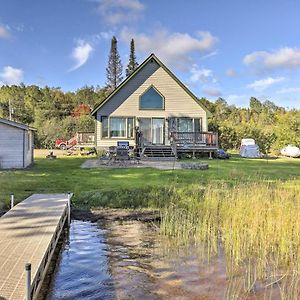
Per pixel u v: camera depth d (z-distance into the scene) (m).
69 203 9.16
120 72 62.53
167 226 8.48
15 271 4.77
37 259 5.21
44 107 62.62
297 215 7.79
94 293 5.34
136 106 24.94
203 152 23.66
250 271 6.09
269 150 29.97
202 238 7.76
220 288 5.48
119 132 24.91
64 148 35.88
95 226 8.87
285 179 13.48
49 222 7.31
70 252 7.06
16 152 17.34
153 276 5.93
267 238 7.12
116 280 5.79
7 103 61.06
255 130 31.31
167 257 6.78
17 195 10.56
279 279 5.78
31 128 18.61
